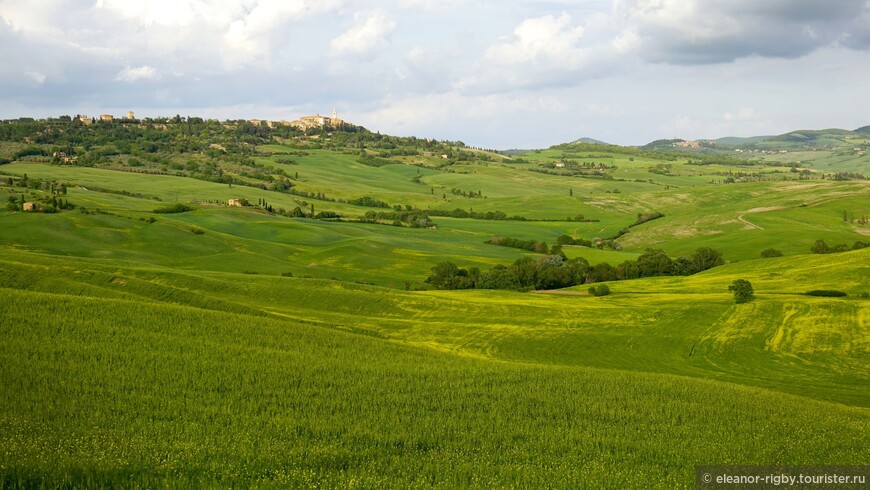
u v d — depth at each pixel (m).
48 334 57.34
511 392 52.19
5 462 30.03
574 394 52.72
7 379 45.75
